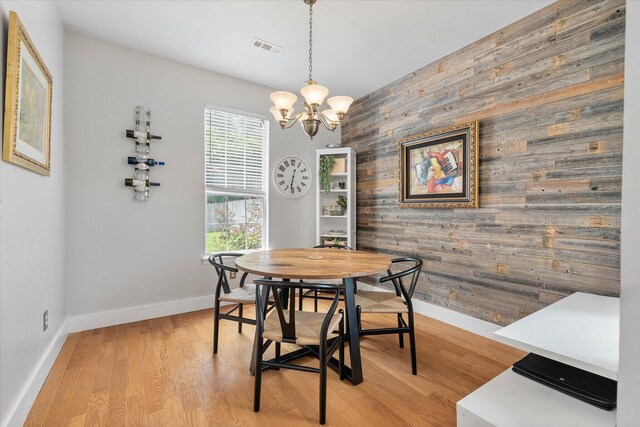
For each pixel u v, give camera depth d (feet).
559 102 7.10
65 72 8.43
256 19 7.98
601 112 6.46
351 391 6.00
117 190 9.25
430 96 10.23
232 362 7.06
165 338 8.32
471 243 9.00
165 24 8.23
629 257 2.73
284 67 10.64
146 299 9.80
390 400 5.73
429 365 7.01
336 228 13.82
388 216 11.90
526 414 3.63
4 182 4.44
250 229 12.19
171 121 10.18
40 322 6.05
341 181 13.19
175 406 5.47
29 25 5.58
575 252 6.88
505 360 7.25
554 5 7.18
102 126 9.00
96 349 7.62
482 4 7.27
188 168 10.53
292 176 13.04
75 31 8.54
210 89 10.98
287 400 5.70
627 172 2.74
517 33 7.90
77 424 4.99
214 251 11.35
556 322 4.90
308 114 6.84
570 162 6.93
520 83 7.82
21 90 4.91
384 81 11.67
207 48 9.43
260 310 5.46
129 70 9.43
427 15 7.73
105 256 9.10
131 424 5.01
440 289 9.91
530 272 7.66
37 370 5.78
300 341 5.25
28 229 5.41
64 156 8.34
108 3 7.38
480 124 8.72
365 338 8.52
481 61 8.71
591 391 3.88
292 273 5.76
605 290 6.45
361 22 8.04
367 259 7.43
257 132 12.32
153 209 9.88
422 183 10.32
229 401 5.65
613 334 4.43
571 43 6.90
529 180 7.66
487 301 8.60
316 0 7.21
